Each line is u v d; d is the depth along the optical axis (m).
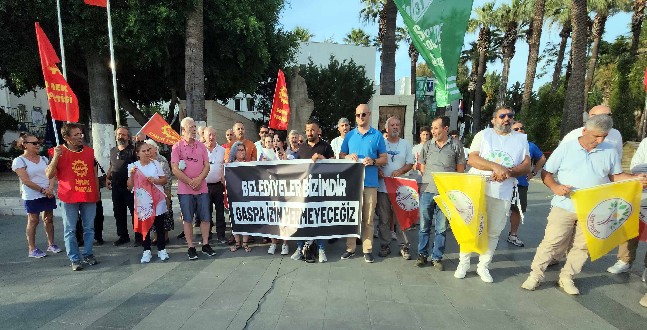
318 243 4.59
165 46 11.70
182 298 3.48
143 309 3.26
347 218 4.52
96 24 10.70
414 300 3.46
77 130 4.26
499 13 24.73
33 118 26.20
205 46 13.98
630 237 3.63
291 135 5.80
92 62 12.24
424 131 6.14
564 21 23.19
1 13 10.59
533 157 5.45
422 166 4.63
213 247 5.23
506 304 3.41
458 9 4.48
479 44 27.34
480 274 4.02
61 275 4.12
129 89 18.36
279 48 16.67
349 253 4.71
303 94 18.61
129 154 5.38
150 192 4.53
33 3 10.13
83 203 4.40
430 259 4.70
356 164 4.45
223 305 3.33
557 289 3.78
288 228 4.60
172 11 10.26
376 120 10.85
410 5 4.51
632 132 20.33
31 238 4.77
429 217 4.34
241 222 4.90
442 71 4.58
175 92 18.28
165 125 6.87
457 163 4.38
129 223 6.70
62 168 4.21
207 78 15.40
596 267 4.48
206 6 11.99
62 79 5.46
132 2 10.52
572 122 13.63
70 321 3.05
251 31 12.80
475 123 28.41
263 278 3.99
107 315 3.15
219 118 15.27
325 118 24.81
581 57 13.34
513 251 5.05
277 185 4.64
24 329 2.93
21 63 11.71
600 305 3.42
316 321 3.04
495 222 3.93
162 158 5.61
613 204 3.49
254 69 15.25
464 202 3.85
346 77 25.09
